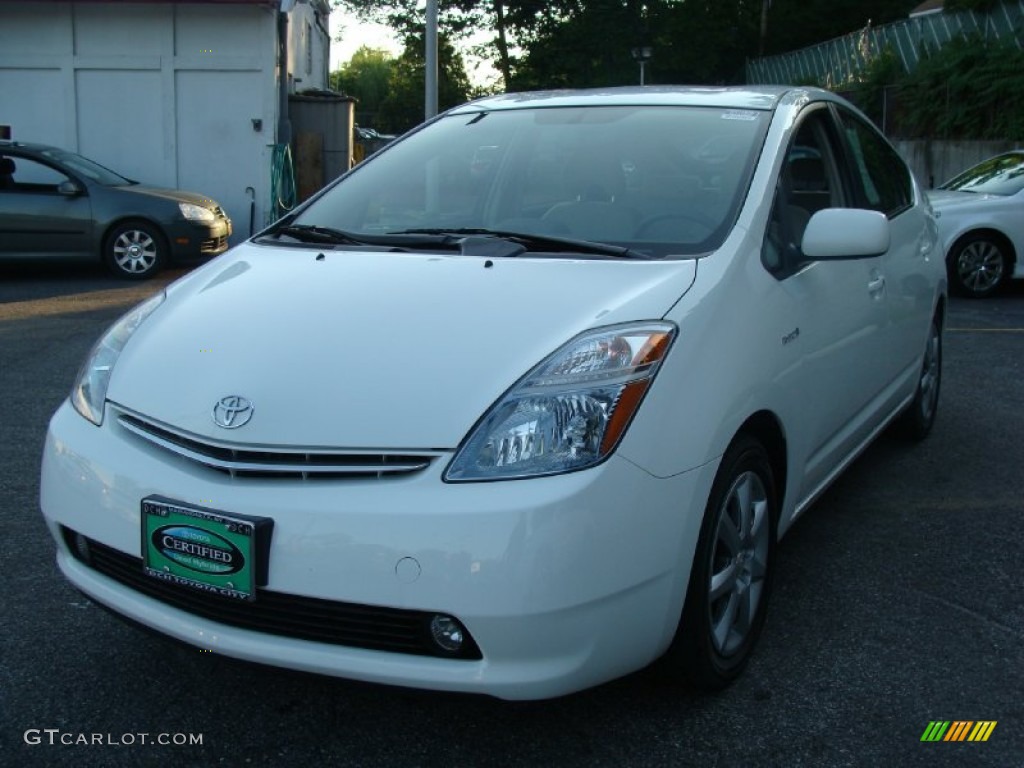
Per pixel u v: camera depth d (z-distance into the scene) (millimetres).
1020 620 3516
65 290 10820
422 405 2521
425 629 2439
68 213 11398
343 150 16672
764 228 3268
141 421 2768
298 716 2928
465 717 2920
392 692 2555
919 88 19984
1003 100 18344
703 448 2660
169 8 14859
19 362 7227
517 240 3273
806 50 28281
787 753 2748
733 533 2963
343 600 2443
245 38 14961
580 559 2396
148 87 15070
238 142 15234
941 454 5332
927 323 5059
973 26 20562
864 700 3004
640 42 32875
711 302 2859
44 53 14930
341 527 2434
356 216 3777
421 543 2389
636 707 2959
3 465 4961
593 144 3770
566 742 2797
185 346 2896
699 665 2850
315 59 24562
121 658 3221
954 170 18906
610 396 2516
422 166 3961
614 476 2459
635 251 3143
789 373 3170
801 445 3361
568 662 2447
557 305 2777
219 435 2588
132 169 15297
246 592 2506
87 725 2865
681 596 2668
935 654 3279
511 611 2365
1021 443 5523
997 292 11336
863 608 3602
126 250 11602
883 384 4391
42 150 11773
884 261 4285
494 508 2379
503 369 2568
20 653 3236
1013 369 7273
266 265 3334
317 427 2525
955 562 3992
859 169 4371
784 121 3715
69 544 2947
